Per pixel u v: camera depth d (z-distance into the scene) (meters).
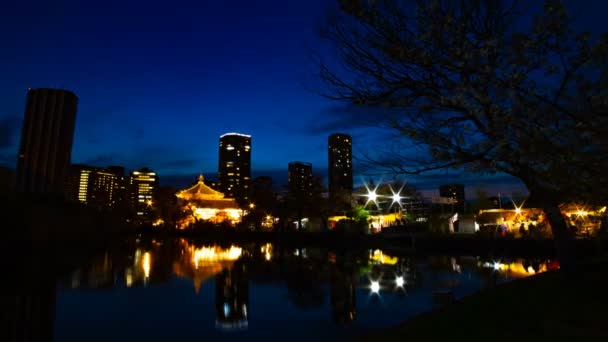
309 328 13.62
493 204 57.53
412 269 27.55
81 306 17.64
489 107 7.19
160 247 55.75
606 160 6.49
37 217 34.34
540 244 32.53
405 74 8.73
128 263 34.62
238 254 43.59
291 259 37.31
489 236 37.75
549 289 9.93
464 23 7.92
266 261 35.84
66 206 46.31
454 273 24.92
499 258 33.56
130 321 15.05
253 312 16.23
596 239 20.55
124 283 23.98
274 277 25.77
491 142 7.41
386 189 57.59
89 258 38.19
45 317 15.64
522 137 6.82
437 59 7.92
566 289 9.63
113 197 119.25
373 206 65.00
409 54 8.16
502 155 7.47
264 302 18.17
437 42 7.84
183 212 98.19
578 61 6.75
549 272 12.62
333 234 55.09
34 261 31.33
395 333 8.71
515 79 6.86
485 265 28.80
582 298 8.70
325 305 17.06
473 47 7.59
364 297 18.33
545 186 8.02
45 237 35.81
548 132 6.73
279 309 16.59
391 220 60.44
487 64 7.23
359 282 22.64
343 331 13.17
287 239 63.91
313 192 63.66
